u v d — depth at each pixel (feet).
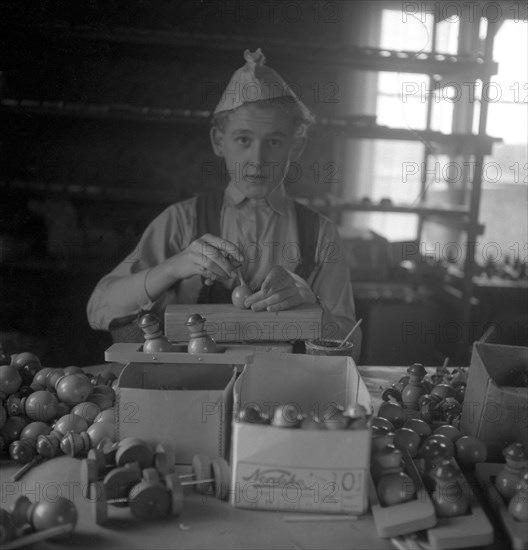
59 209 10.34
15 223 10.23
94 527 3.37
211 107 10.68
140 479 3.47
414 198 12.67
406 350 10.76
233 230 8.14
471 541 3.24
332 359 4.33
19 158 10.41
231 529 3.37
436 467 3.47
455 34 11.28
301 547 3.23
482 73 9.91
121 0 10.07
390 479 3.52
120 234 10.53
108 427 4.06
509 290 10.49
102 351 10.59
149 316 4.22
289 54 9.73
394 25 11.12
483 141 10.14
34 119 10.31
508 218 12.01
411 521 3.29
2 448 4.19
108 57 10.26
